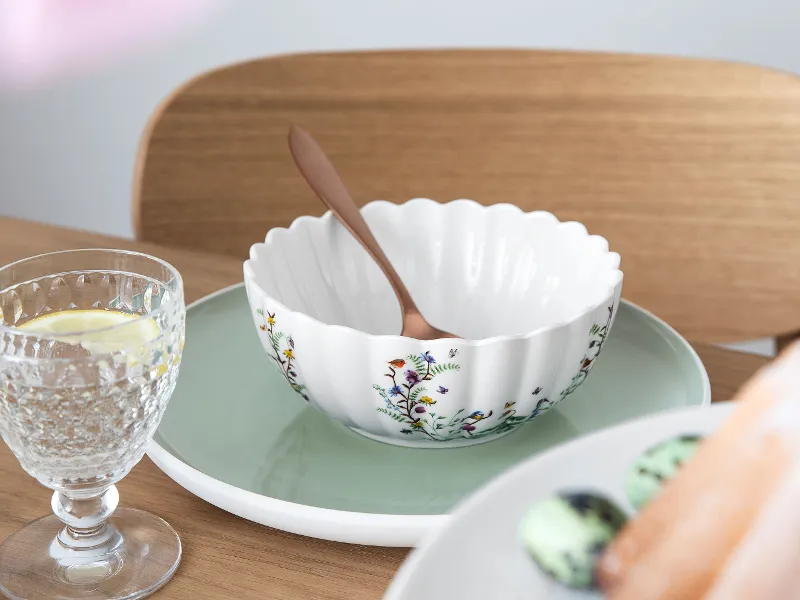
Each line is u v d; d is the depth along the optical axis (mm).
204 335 978
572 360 846
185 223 1452
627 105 1425
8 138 2807
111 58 2578
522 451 860
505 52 1441
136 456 791
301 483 823
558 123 1450
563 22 2129
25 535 796
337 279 1002
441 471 839
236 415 889
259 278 928
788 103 1349
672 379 927
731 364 962
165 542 792
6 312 811
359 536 781
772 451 387
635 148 1436
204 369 937
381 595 766
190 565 781
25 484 838
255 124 1455
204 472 827
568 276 985
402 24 2248
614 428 544
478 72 1451
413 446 863
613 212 1465
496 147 1472
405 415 834
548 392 850
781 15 1975
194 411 887
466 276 1026
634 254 1479
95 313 812
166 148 1412
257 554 790
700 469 418
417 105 1470
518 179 1479
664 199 1442
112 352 752
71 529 792
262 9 2361
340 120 1481
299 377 855
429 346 812
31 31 2605
